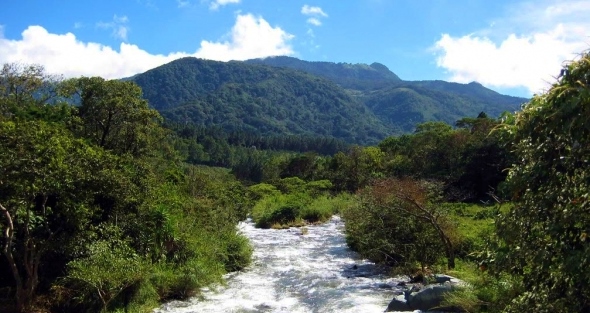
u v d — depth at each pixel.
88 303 11.41
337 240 25.70
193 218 18.16
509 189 4.37
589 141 3.61
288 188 52.56
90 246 11.74
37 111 17.47
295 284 15.35
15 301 11.12
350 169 55.91
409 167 47.00
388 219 16.86
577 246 3.75
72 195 10.95
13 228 10.98
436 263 15.46
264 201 41.09
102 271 10.83
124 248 12.34
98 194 12.77
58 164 10.21
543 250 4.01
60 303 11.33
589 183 3.65
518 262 4.42
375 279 15.82
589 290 3.81
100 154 12.22
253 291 14.42
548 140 3.87
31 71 24.25
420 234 15.62
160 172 25.80
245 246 19.55
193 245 15.67
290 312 11.97
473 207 25.36
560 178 3.87
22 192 9.80
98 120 22.52
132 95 23.33
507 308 5.07
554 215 3.92
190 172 33.41
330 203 39.91
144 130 24.31
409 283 14.89
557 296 4.12
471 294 9.92
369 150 58.41
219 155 121.06
